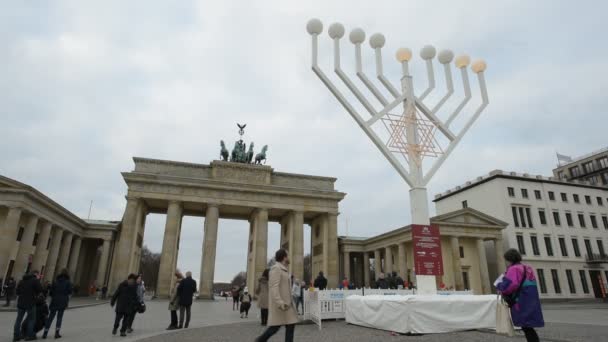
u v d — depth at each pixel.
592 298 64.88
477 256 63.34
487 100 18.66
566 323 18.41
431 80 18.47
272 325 8.36
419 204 16.53
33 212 46.84
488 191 68.38
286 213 66.50
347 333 14.48
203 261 55.53
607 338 12.09
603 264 68.19
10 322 19.69
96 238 64.19
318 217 68.19
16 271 44.94
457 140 17.72
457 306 14.52
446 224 59.09
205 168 60.59
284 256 9.01
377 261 71.19
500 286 8.36
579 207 71.12
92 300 45.78
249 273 63.81
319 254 66.25
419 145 17.17
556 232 67.06
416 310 13.77
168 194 56.75
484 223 61.28
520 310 8.13
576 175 94.62
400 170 16.62
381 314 15.20
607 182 87.56
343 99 16.73
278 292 8.36
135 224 54.84
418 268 15.80
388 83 17.64
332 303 20.69
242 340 13.01
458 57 18.89
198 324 19.67
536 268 63.16
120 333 15.32
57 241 54.78
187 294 17.59
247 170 61.44
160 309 33.00
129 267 53.06
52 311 14.30
